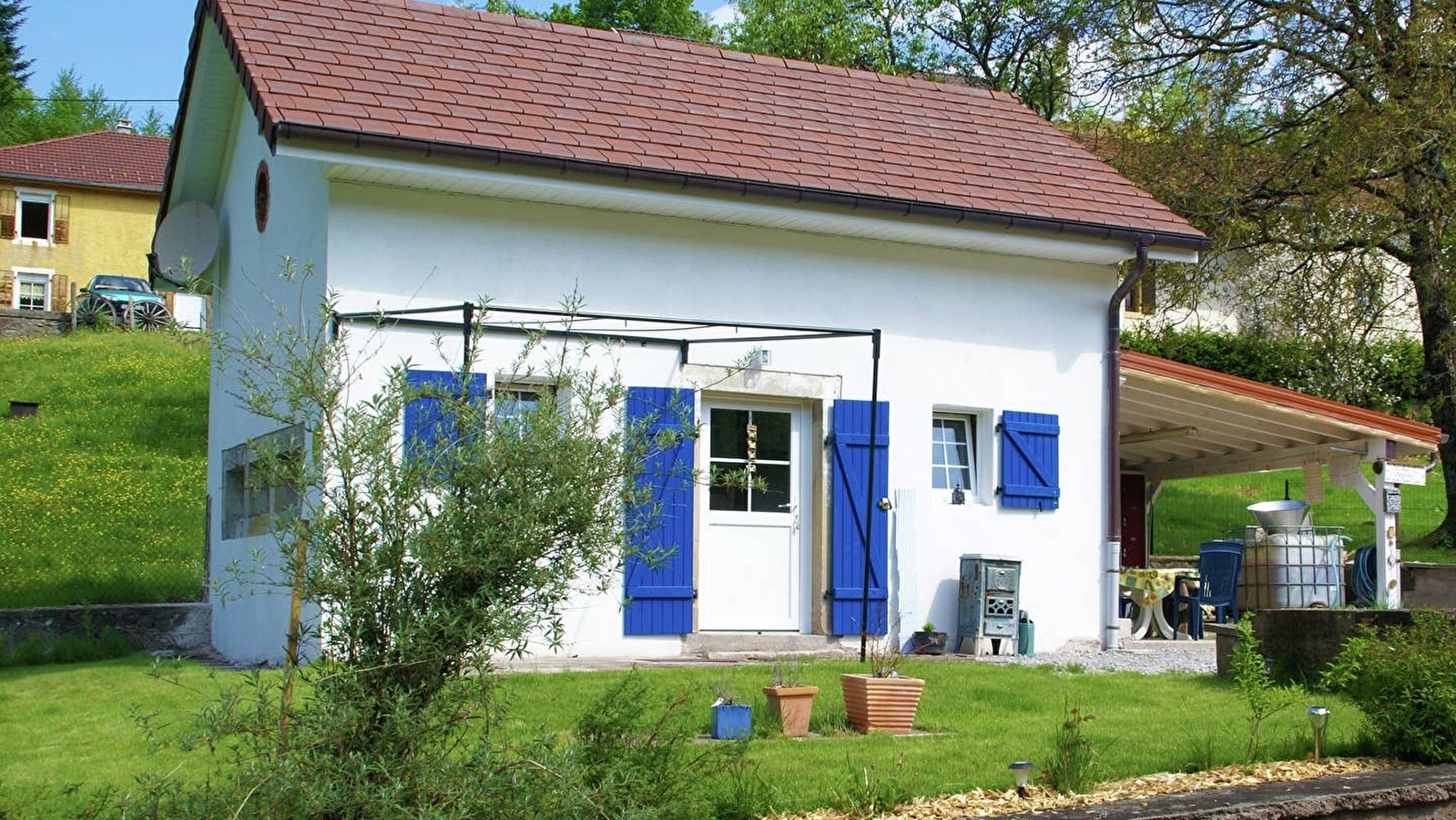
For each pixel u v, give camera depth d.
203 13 13.20
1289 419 14.91
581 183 11.50
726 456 12.64
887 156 13.74
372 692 5.00
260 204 13.52
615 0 43.16
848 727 8.58
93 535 18.11
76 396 26.72
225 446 14.23
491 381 11.45
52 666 12.11
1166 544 23.78
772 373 12.59
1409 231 22.08
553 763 5.05
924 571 13.13
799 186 12.16
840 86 15.43
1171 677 11.12
